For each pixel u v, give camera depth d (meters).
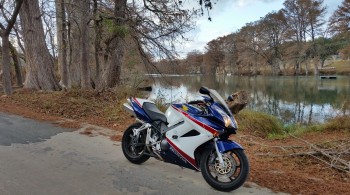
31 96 12.90
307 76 74.88
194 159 4.72
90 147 6.64
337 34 71.38
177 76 17.58
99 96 12.37
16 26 24.53
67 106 10.68
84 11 14.29
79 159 5.83
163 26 14.51
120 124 9.23
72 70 20.11
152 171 5.34
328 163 6.36
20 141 6.88
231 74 92.81
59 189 4.50
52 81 15.93
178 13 14.07
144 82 16.34
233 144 4.50
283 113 22.20
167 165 5.67
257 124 10.40
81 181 4.81
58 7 17.39
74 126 8.59
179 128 4.88
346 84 49.16
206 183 4.90
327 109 23.59
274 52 83.06
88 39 16.28
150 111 5.42
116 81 15.54
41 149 6.35
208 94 4.70
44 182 4.72
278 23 81.50
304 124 13.77
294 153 6.98
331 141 8.10
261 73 87.50
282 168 6.09
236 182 4.45
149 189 4.61
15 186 4.54
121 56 15.70
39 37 15.54
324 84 50.47
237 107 9.91
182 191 4.58
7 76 14.04
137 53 15.48
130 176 5.08
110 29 13.46
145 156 5.56
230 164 4.51
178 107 5.06
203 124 4.60
